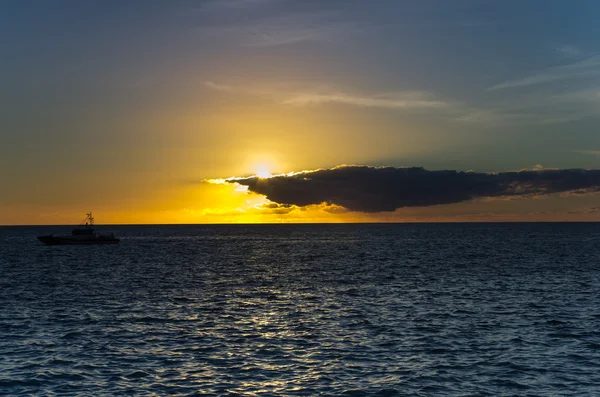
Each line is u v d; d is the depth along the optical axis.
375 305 54.53
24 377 31.58
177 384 30.44
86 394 29.00
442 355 35.75
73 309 52.97
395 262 109.38
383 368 33.12
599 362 34.06
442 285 70.00
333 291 65.69
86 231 187.75
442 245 177.75
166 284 74.31
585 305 53.28
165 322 46.44
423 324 44.94
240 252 151.62
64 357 35.47
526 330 42.50
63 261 117.38
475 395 28.70
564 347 37.47
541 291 63.34
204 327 44.41
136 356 35.72
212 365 33.84
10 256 133.75
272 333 42.12
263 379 31.22
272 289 68.38
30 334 41.78
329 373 32.25
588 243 184.38
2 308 53.44
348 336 41.00
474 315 48.56
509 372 32.25
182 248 174.00
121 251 155.88
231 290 67.62
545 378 31.23
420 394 28.86
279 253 146.00
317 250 158.88
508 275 81.62
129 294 63.84
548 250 144.50
